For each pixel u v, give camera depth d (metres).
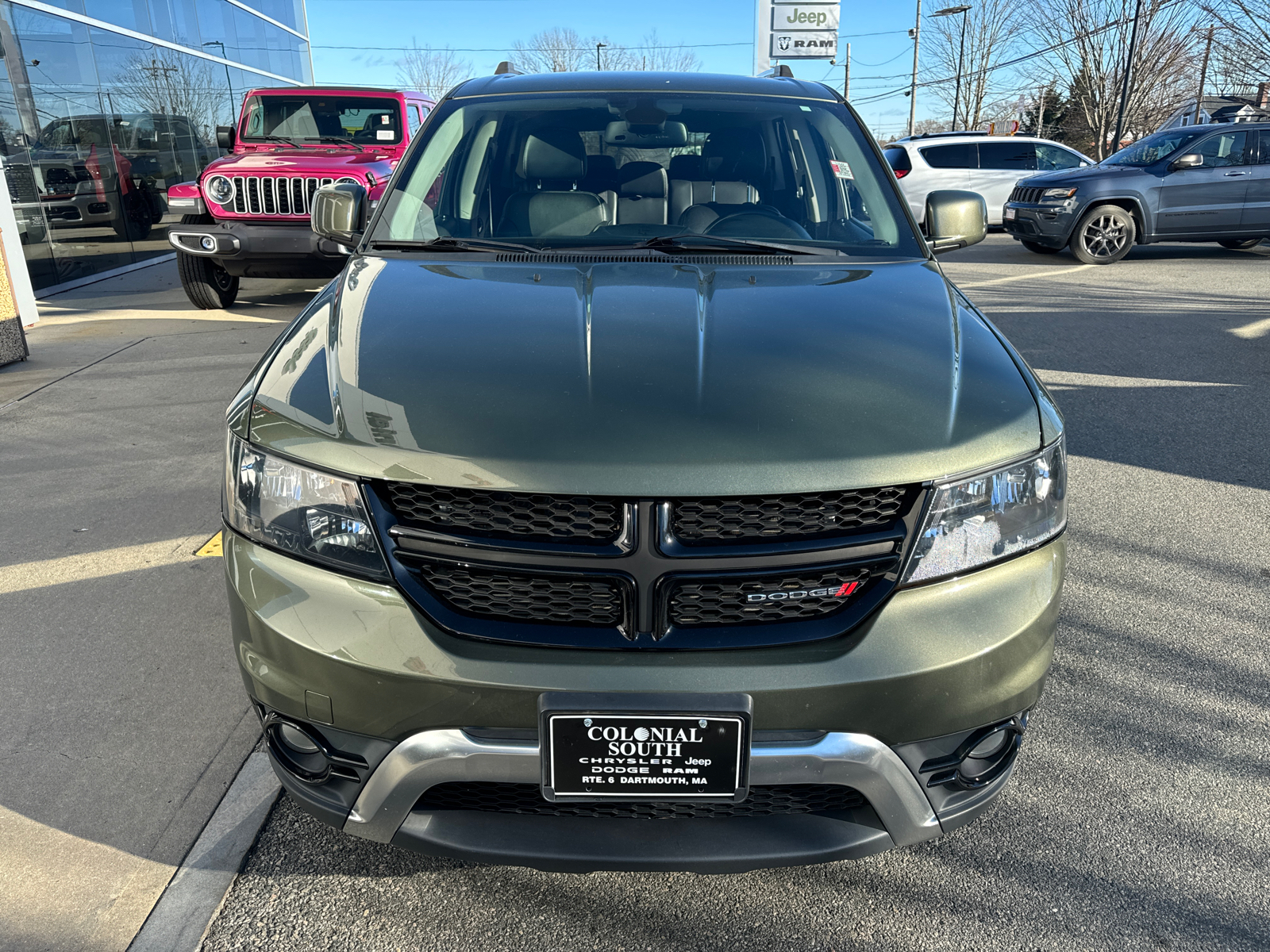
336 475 1.52
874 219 2.57
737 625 1.49
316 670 1.51
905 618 1.50
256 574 1.58
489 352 1.71
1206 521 3.64
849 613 1.50
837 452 1.48
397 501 1.50
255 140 8.47
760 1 18.38
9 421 4.79
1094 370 5.91
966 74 44.25
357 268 2.28
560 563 1.46
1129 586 3.11
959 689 1.51
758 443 1.48
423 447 1.49
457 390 1.59
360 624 1.49
